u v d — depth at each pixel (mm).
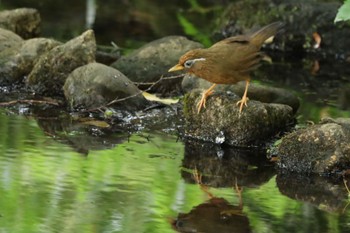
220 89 13312
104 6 20656
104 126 13055
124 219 9602
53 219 9516
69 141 12266
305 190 10914
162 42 15336
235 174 11391
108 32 18625
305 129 11781
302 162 11570
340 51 18422
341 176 11438
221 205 10211
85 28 18719
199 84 13836
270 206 10273
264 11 18922
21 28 17125
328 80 16406
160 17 20109
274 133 12594
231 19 19109
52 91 14383
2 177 10719
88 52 14328
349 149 11469
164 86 14711
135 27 19203
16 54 14812
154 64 14938
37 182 10594
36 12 17359
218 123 12508
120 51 17047
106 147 12109
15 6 20156
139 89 14500
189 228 9461
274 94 13500
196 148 12320
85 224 9414
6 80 14688
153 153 11984
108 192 10391
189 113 12742
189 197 10398
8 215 9586
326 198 10648
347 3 11242
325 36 18547
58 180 10711
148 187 10633
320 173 11461
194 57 12047
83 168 11180
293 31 18672
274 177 11367
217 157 12008
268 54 18547
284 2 18906
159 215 9789
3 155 11516
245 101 12469
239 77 12172
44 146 11977
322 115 13844
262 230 9508
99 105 13625
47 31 18188
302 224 9727
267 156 12164
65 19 19328
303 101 14688
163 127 13219
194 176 11180
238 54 12055
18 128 12719
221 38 19078
